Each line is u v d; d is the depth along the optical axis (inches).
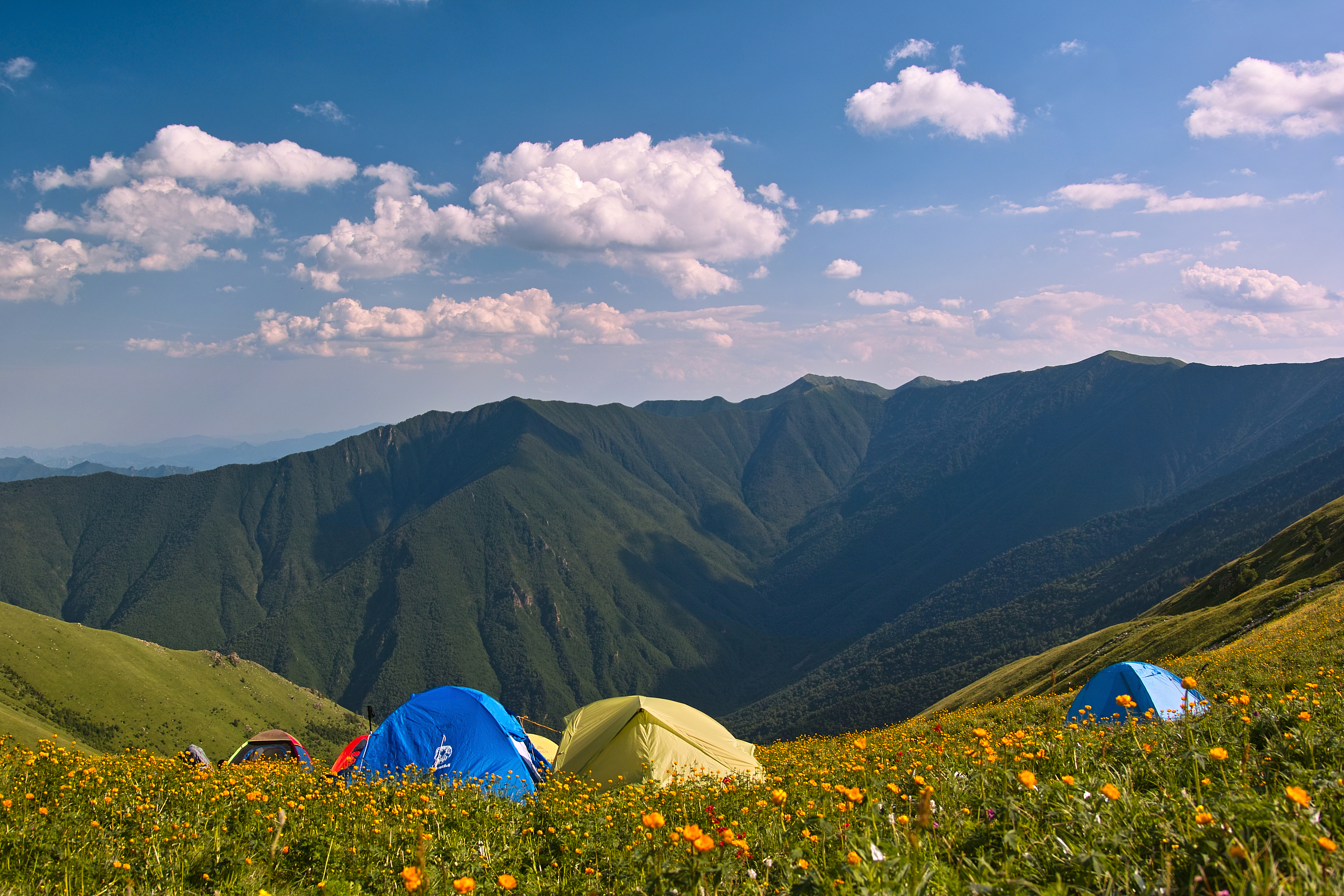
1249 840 175.2
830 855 228.5
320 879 294.4
